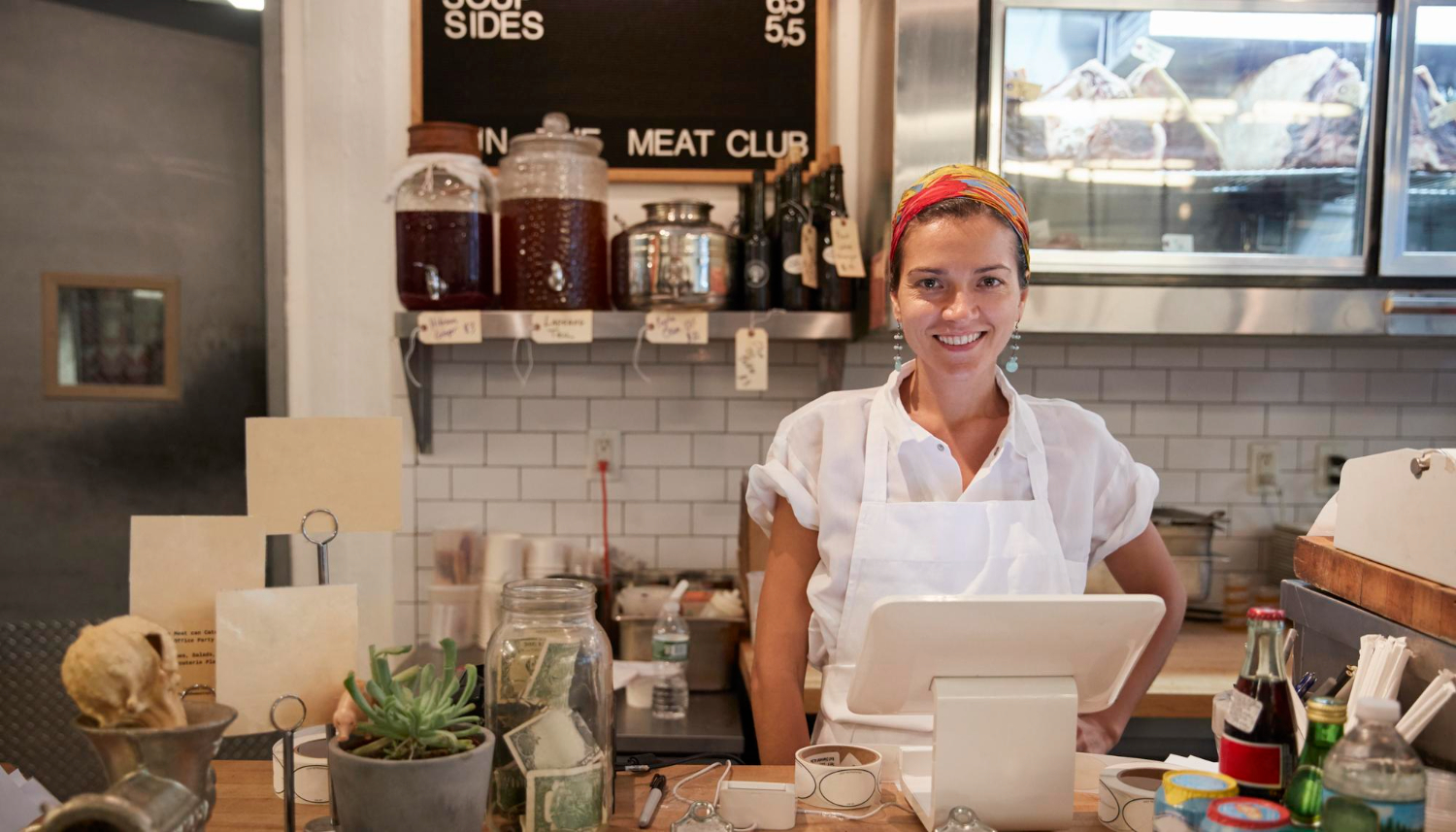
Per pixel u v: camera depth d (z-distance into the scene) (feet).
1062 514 5.09
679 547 9.05
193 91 8.99
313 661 3.09
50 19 8.83
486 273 7.95
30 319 8.88
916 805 3.63
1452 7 7.24
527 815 3.11
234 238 9.08
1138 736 7.07
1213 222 7.43
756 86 8.79
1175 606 5.42
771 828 3.52
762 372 7.89
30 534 8.95
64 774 5.08
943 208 4.70
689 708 7.45
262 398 9.16
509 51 8.70
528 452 8.98
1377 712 2.74
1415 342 8.66
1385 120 7.31
